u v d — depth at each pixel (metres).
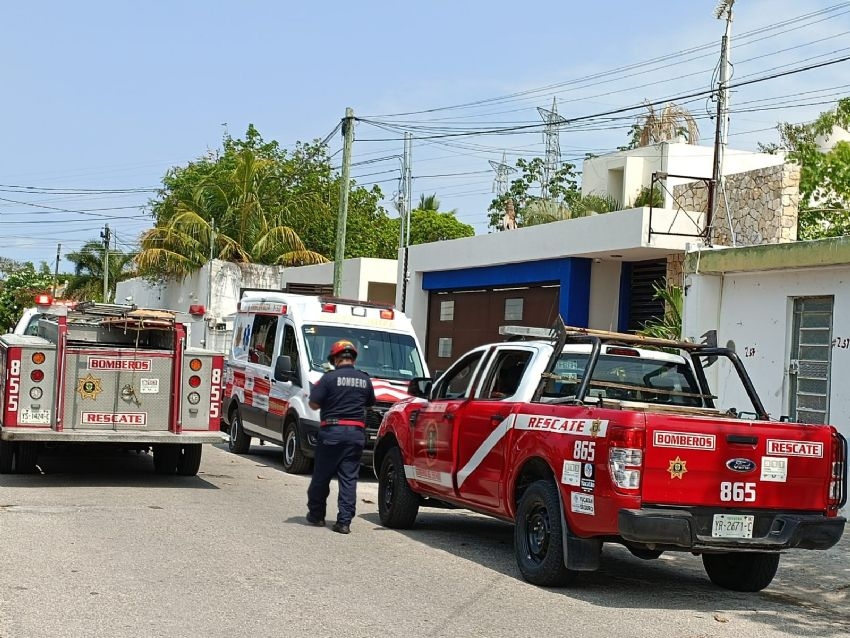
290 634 6.48
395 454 11.28
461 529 11.59
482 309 26.55
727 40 19.94
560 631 7.00
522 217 30.45
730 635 7.25
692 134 33.03
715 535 7.86
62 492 12.21
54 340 12.79
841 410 13.38
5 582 7.51
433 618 7.15
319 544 9.83
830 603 8.80
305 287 37.28
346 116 26.34
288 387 16.20
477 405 9.78
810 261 13.61
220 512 11.32
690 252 15.98
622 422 7.68
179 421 13.05
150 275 43.84
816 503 8.13
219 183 44.12
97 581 7.68
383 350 16.47
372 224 52.62
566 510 8.12
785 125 26.64
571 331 9.12
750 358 15.09
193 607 7.04
